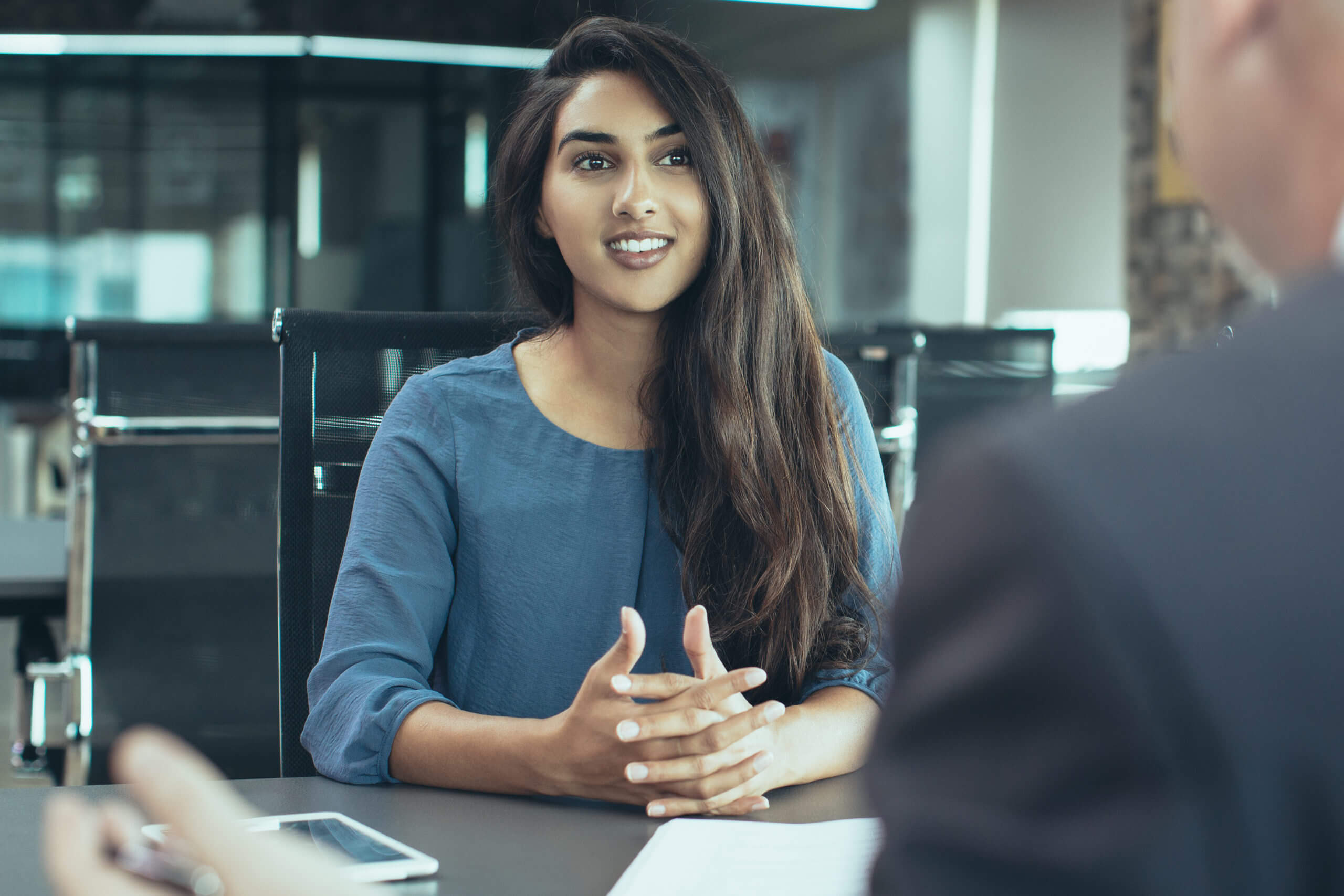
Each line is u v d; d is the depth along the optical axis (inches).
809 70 299.7
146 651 77.7
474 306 297.3
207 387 78.6
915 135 278.4
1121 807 9.6
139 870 13.3
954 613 10.8
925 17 273.6
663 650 44.6
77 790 34.1
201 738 78.0
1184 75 12.6
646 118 43.6
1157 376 11.0
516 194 47.6
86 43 261.9
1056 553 10.0
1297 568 9.7
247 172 315.9
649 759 33.9
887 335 92.1
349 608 42.6
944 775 10.6
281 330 50.3
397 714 37.0
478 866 29.1
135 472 77.2
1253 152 11.9
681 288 44.3
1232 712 9.4
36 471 196.9
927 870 10.4
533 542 44.6
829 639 44.1
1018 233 250.2
